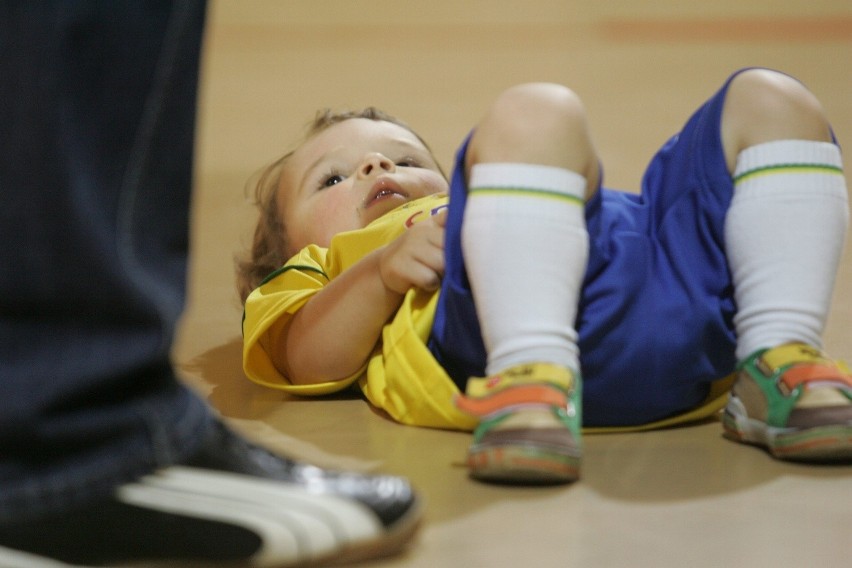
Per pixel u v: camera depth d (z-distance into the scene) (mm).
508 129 3555
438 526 3084
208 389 4641
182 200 2891
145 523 2768
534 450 3229
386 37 17875
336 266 4652
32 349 2695
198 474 2820
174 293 2850
